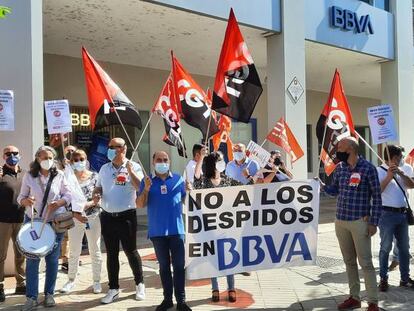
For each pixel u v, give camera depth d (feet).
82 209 19.21
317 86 60.13
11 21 23.59
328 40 39.55
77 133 41.83
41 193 18.61
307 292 21.13
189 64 46.37
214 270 18.85
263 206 19.38
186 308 17.85
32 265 18.42
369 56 44.27
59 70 41.06
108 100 20.34
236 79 19.84
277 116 36.60
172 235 17.89
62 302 19.70
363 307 18.79
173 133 22.45
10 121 22.11
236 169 26.21
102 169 19.90
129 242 19.84
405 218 21.01
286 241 19.45
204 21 33.04
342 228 18.43
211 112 22.03
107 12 30.83
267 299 20.13
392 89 46.21
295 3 36.73
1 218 19.80
